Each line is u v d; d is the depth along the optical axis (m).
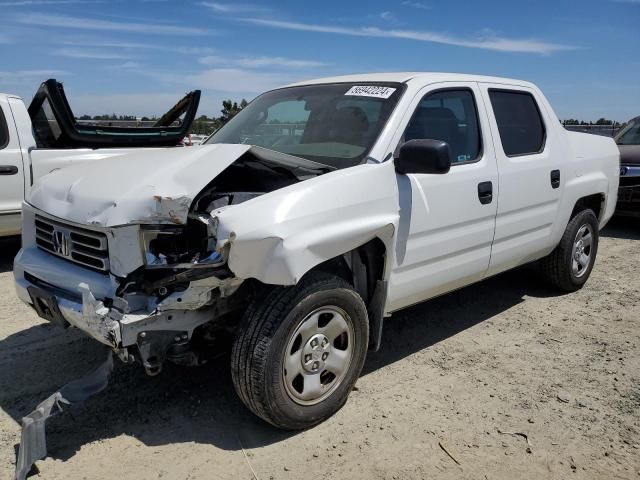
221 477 2.76
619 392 3.64
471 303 5.25
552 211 4.86
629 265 6.75
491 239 4.21
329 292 3.04
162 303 2.72
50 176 3.55
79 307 2.87
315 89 4.20
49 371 3.77
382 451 2.98
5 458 2.86
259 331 2.85
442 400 3.50
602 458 2.97
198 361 3.06
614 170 5.79
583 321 4.86
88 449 2.95
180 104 7.95
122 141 7.27
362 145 3.48
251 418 3.26
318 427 3.19
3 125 6.20
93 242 2.91
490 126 4.23
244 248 2.62
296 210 2.80
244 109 4.63
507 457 2.96
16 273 3.39
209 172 2.86
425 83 3.84
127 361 2.77
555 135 4.95
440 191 3.69
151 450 2.95
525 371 3.92
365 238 3.11
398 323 4.73
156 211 2.69
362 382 3.71
